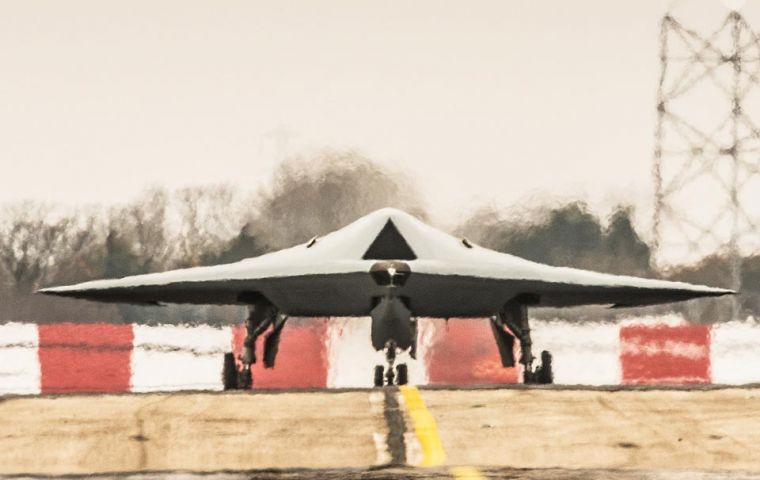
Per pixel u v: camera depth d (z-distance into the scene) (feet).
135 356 305.73
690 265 506.89
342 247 230.68
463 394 164.76
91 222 542.98
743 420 151.12
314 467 133.59
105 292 245.45
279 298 234.38
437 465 134.00
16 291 527.40
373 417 152.15
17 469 134.21
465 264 229.04
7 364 300.20
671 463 135.13
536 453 138.21
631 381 313.73
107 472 132.26
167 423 149.18
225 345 313.12
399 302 216.95
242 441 142.20
